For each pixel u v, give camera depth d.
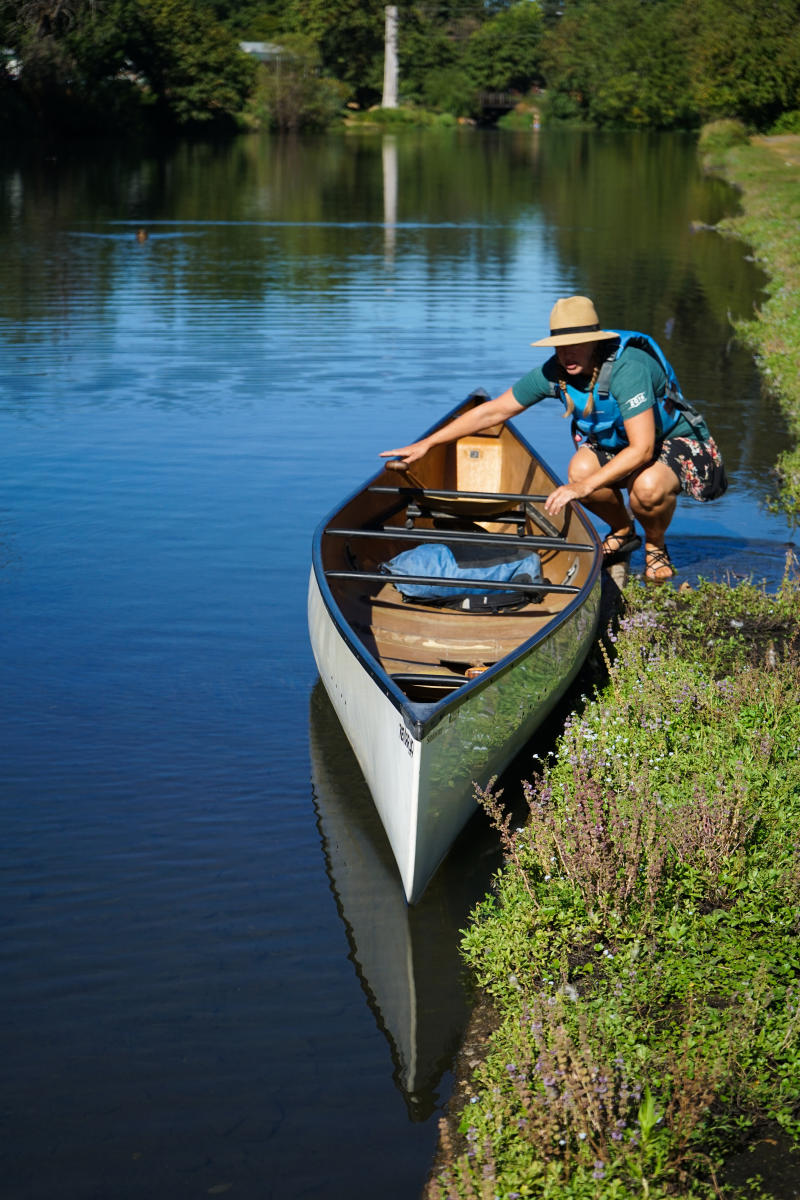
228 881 4.48
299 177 38.34
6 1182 3.21
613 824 4.39
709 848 4.26
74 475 9.12
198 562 7.48
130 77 61.56
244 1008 3.85
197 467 9.34
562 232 24.72
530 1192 3.04
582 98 96.44
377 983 3.96
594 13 97.75
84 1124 3.40
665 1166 3.06
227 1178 3.22
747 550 7.75
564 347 6.25
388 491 6.91
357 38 97.62
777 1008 3.62
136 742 5.41
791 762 4.93
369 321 15.10
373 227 24.95
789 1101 3.29
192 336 14.12
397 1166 3.26
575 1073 3.14
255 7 98.94
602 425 6.57
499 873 4.50
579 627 5.52
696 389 11.63
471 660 5.71
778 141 53.53
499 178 39.81
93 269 18.73
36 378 12.05
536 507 7.45
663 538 7.14
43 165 39.91
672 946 3.93
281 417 10.77
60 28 54.19
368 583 6.47
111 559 7.50
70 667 6.11
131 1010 3.83
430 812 4.24
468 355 13.24
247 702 5.80
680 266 19.89
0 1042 3.69
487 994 3.89
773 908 4.07
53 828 4.77
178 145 54.91
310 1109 3.46
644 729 5.21
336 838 4.77
